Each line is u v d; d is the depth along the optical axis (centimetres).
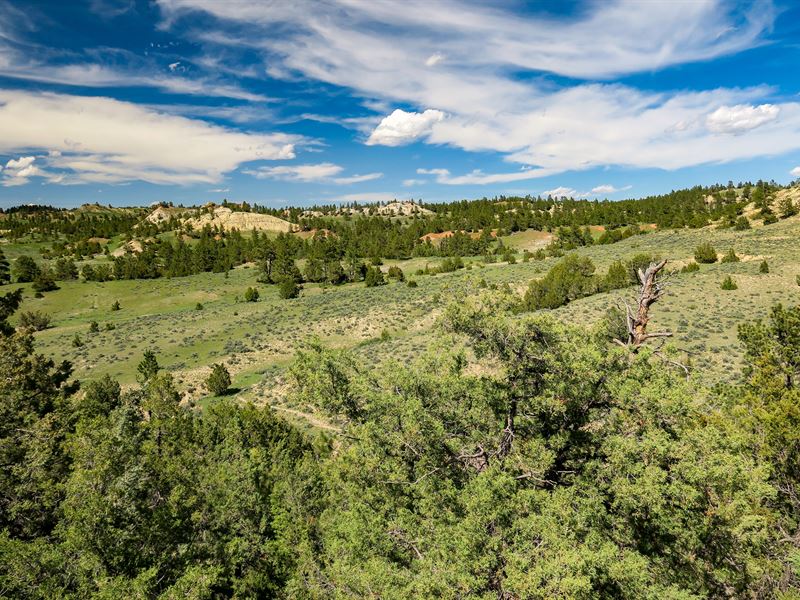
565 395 1280
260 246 15925
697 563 1184
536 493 1082
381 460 1393
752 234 10106
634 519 1159
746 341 1936
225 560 2002
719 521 1143
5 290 11462
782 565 1344
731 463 1080
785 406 1440
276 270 12825
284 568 2130
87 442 1545
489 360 1395
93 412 2764
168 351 6844
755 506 1395
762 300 5075
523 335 1245
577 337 1412
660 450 1090
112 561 1410
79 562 1368
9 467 1962
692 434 1162
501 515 1025
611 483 1156
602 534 1121
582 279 6831
